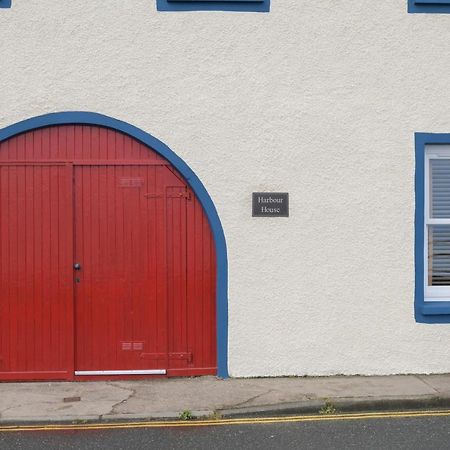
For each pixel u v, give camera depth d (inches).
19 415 241.3
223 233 285.9
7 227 284.2
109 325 287.1
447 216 300.7
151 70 283.9
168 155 284.2
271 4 287.0
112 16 282.8
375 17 290.4
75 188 286.2
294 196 287.6
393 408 252.8
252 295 287.0
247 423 237.1
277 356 287.9
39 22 281.1
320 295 288.4
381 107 290.2
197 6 285.0
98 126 285.4
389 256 290.4
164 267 288.0
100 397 262.5
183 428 232.1
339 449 211.8
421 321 291.7
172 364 288.5
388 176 290.5
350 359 289.4
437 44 292.4
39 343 285.0
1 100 280.8
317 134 288.2
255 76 286.4
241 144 286.2
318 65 288.2
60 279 285.4
